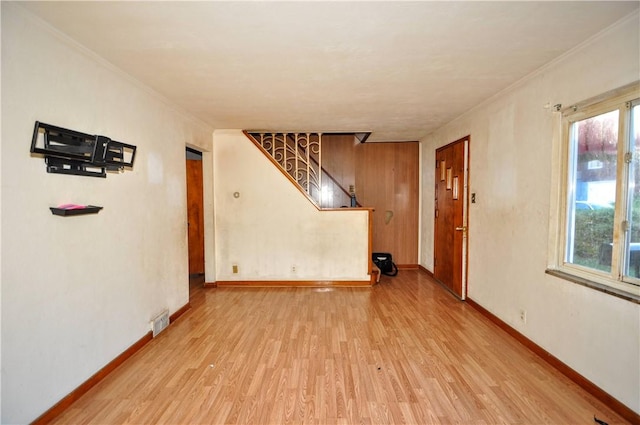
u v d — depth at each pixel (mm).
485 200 3412
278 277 4691
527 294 2709
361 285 4660
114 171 2424
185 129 3719
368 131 4781
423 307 3748
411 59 2270
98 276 2250
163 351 2693
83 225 2104
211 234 4641
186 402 2023
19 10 1625
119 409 1954
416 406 1977
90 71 2174
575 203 2318
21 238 1670
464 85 2814
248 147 4605
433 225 5031
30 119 1720
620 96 1903
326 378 2283
